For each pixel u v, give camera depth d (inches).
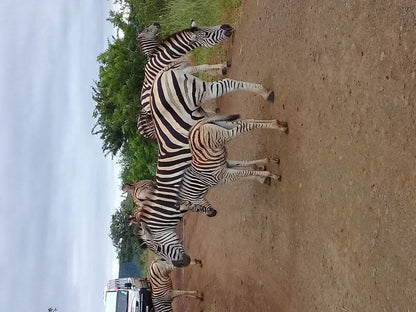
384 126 145.3
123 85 430.3
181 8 367.9
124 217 788.6
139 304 426.9
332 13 180.7
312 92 195.0
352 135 163.6
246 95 280.5
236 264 287.4
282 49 229.3
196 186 241.8
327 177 180.2
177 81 215.9
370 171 152.0
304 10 206.5
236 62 303.9
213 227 350.3
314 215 190.1
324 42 186.2
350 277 163.2
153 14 415.8
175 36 272.1
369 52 154.5
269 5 249.9
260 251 248.7
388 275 141.2
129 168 561.0
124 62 432.5
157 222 263.1
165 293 367.6
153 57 283.1
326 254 180.2
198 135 209.3
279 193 225.5
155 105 224.5
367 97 154.9
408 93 134.6
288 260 214.5
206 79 375.2
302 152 202.2
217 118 208.7
